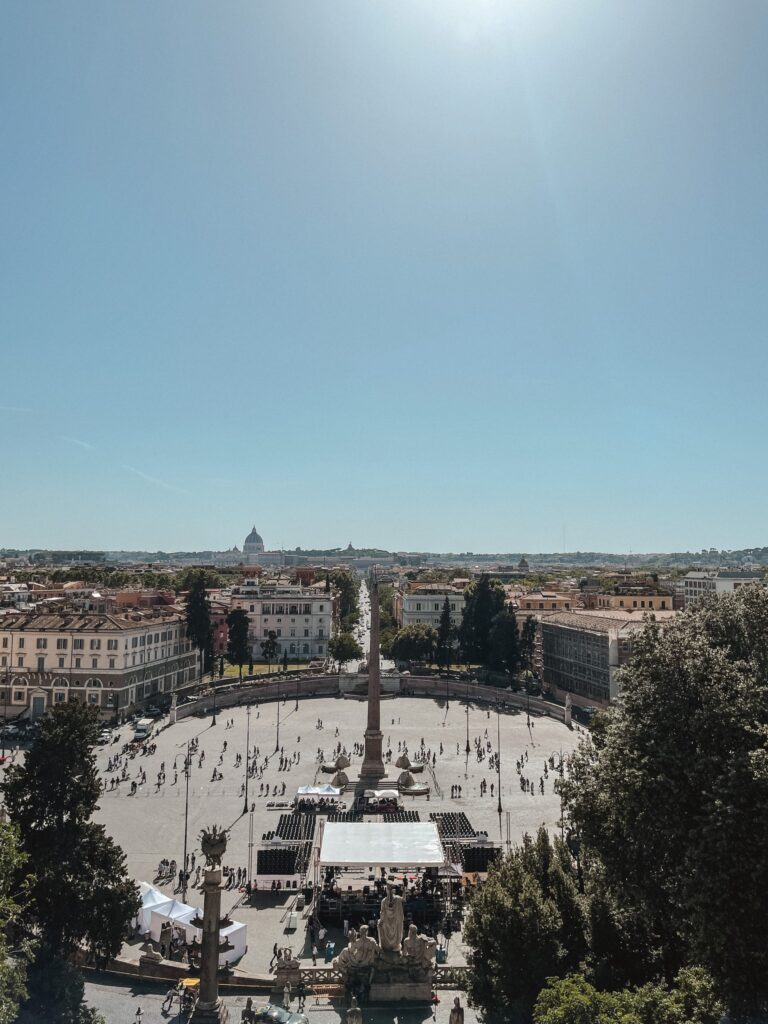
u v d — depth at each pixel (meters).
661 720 36.47
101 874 44.38
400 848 59.47
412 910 56.66
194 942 33.03
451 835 72.94
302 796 84.75
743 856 31.39
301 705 149.12
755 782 32.22
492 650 167.88
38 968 38.75
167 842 73.44
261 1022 38.34
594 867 41.66
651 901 35.88
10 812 44.66
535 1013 30.83
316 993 44.34
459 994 44.44
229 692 148.25
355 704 150.50
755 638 40.62
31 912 42.31
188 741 117.12
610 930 38.03
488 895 38.84
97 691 130.62
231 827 78.38
